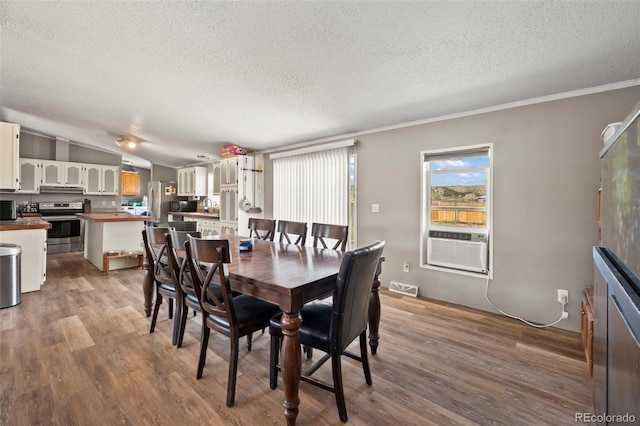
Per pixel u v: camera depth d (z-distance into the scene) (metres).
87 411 1.56
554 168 2.62
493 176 2.94
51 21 2.07
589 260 2.47
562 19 1.65
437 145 3.30
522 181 2.78
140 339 2.38
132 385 1.79
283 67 2.46
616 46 1.87
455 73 2.34
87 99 3.65
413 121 3.47
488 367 2.03
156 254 2.76
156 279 2.49
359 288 1.61
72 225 6.40
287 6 1.74
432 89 2.63
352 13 1.75
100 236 4.63
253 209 5.36
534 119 2.71
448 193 3.35
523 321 2.77
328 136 4.36
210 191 7.07
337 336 1.50
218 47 2.25
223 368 2.00
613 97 2.37
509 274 2.87
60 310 2.97
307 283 1.54
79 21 2.05
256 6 1.76
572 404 1.66
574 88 2.47
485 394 1.75
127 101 3.59
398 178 3.61
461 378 1.90
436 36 1.89
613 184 1.04
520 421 1.53
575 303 2.54
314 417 1.56
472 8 1.63
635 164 0.76
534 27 1.74
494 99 2.77
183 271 2.10
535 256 2.72
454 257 3.28
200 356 1.87
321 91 2.83
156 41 2.23
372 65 2.31
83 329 2.54
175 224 5.02
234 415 1.56
